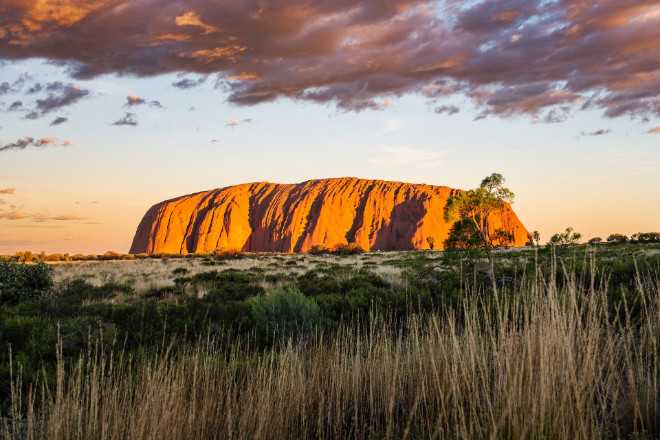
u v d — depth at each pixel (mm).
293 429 3268
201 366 3746
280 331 6723
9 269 12266
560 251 7762
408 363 3660
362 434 3154
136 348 5656
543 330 2604
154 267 35219
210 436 3027
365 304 8500
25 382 4539
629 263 8227
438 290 9773
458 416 2619
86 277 24234
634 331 3234
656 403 2414
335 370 4102
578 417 2232
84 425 3043
